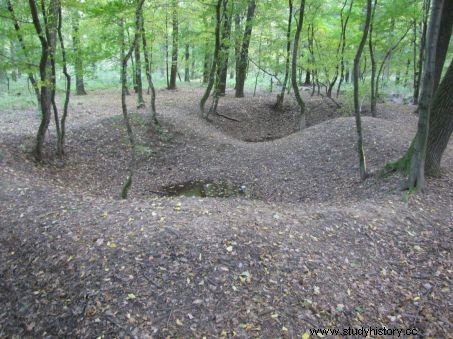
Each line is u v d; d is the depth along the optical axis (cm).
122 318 449
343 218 667
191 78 3356
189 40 1758
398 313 476
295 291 491
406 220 662
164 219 628
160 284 493
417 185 745
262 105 1997
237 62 2011
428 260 573
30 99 1786
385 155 1016
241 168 1167
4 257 592
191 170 1174
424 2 1577
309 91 2386
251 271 516
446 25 893
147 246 553
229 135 1606
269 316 452
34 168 961
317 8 1625
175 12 1566
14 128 1206
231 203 766
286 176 1072
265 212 692
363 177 904
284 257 546
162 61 2228
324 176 1015
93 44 921
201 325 441
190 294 480
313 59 1895
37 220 649
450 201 720
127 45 852
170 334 430
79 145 1177
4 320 507
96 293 485
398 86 2305
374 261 571
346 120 1359
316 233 621
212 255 536
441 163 915
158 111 1578
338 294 495
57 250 571
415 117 1555
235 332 432
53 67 969
